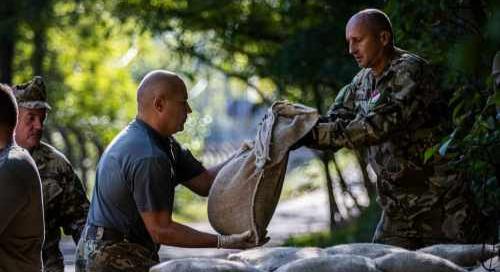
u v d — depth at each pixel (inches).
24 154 263.0
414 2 402.9
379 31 334.0
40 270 267.7
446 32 394.0
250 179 303.4
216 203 306.5
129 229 296.2
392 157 346.3
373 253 266.2
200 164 321.4
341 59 677.3
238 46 836.0
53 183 343.9
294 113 311.6
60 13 1026.7
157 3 847.1
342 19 670.5
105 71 1222.3
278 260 264.7
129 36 901.2
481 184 347.6
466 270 270.2
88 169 1267.2
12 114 263.6
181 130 303.4
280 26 813.9
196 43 856.9
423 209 347.9
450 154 327.9
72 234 350.0
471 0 379.6
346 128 323.9
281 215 1186.6
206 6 815.7
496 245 291.0
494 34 261.6
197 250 788.6
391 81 333.4
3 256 259.6
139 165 291.7
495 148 323.0
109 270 296.5
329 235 732.7
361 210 789.2
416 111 333.4
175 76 301.9
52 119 1186.6
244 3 821.2
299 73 694.5
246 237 299.9
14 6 960.9
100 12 959.0
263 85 868.0
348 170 1003.9
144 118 299.7
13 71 1077.1
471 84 326.6
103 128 1240.2
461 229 347.6
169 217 293.7
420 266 254.4
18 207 257.9
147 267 298.7
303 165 1134.4
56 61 1166.3
